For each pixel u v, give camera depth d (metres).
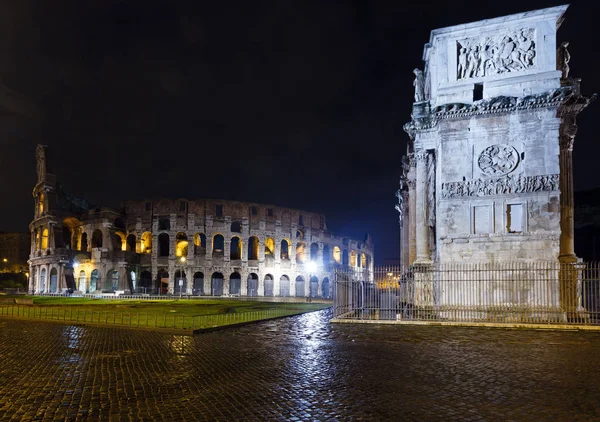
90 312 43.19
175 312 43.50
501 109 32.56
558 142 31.75
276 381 13.98
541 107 32.03
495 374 14.77
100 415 10.79
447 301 32.34
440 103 34.28
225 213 108.25
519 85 32.78
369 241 140.00
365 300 38.84
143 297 81.19
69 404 11.70
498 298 31.41
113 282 100.12
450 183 33.38
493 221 32.28
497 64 33.50
